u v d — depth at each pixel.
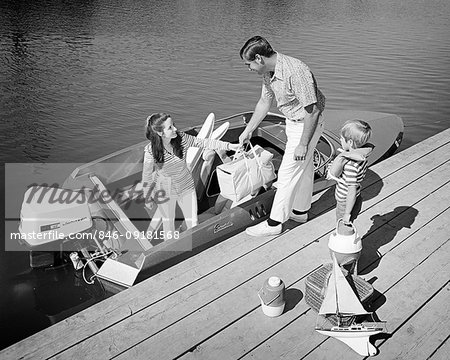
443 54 13.88
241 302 3.27
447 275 3.52
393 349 2.93
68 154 7.66
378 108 9.85
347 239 3.15
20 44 13.97
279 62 3.33
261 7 21.86
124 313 3.17
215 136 5.21
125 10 20.00
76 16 18.33
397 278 3.49
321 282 3.16
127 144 8.14
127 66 12.28
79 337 2.99
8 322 3.70
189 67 12.34
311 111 3.35
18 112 9.18
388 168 4.95
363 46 14.77
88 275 4.11
